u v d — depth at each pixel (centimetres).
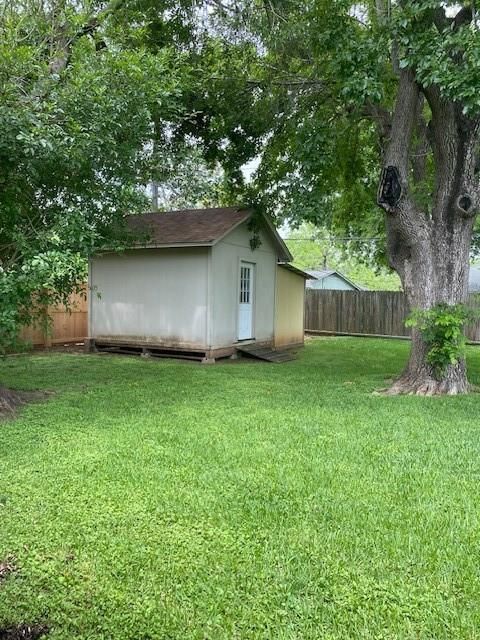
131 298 1073
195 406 568
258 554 252
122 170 597
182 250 1009
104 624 206
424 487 339
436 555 252
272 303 1215
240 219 1042
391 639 195
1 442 425
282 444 428
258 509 302
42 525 280
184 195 923
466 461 393
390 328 1547
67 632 204
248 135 895
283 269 1259
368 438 450
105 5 653
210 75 816
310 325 1700
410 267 708
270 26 752
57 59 543
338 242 2372
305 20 715
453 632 199
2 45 470
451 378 677
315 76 812
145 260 1053
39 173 541
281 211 922
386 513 299
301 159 752
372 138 937
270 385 714
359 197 1057
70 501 310
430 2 554
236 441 435
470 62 532
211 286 984
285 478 351
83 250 553
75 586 229
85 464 374
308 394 650
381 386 720
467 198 668
